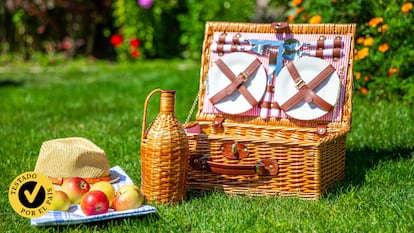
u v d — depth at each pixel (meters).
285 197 2.39
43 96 4.63
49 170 2.42
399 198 2.35
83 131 3.34
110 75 5.98
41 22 7.67
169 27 7.79
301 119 2.55
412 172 2.57
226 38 2.66
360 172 2.62
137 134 3.22
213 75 2.66
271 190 2.41
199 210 2.30
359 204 2.29
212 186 2.47
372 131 3.08
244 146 2.41
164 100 2.33
